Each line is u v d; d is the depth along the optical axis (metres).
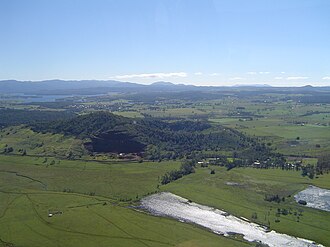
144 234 161.25
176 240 155.50
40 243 153.88
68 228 167.12
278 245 150.38
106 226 169.38
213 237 158.12
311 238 156.75
